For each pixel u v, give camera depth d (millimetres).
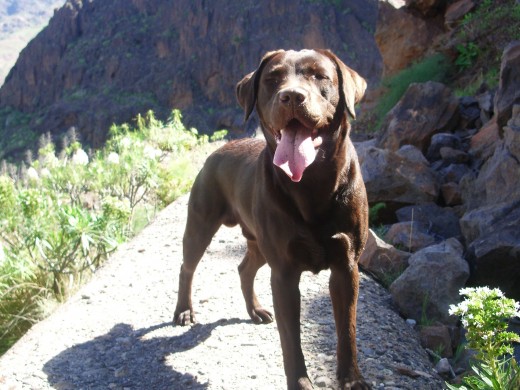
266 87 1716
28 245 3119
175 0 55781
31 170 4039
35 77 58125
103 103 52562
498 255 2281
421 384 1817
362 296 2344
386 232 2902
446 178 3127
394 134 3600
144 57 55312
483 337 1345
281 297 1729
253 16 52000
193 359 2066
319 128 1629
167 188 4277
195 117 49969
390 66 6348
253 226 1968
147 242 3262
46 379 2066
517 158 2598
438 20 6090
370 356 1943
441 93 3650
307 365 1942
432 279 2252
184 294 2352
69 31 59062
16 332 2961
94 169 4082
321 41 49938
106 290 2723
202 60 52406
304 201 1647
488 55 5113
